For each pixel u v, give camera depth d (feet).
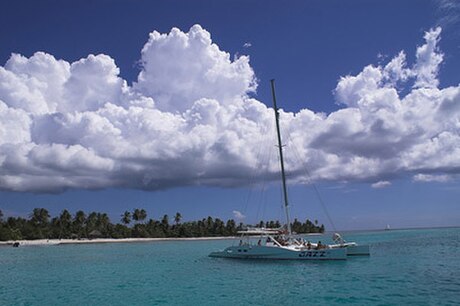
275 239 120.57
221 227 609.42
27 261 166.30
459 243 227.81
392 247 198.49
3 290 85.15
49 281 98.53
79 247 312.50
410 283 75.66
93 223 499.92
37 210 486.38
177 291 77.10
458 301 58.95
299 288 74.79
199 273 103.24
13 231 403.34
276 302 63.72
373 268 99.35
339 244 125.39
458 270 93.45
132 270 120.57
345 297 64.90
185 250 240.94
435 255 137.69
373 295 65.46
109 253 217.36
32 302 71.31
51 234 458.50
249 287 78.33
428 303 58.23
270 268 103.96
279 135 125.70
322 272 94.12
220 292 74.28
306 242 124.77
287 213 122.11
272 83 128.67
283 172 124.06
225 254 133.39
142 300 69.36
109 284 90.22
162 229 549.13
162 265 133.90
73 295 77.15
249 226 123.85
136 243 407.85
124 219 552.82
